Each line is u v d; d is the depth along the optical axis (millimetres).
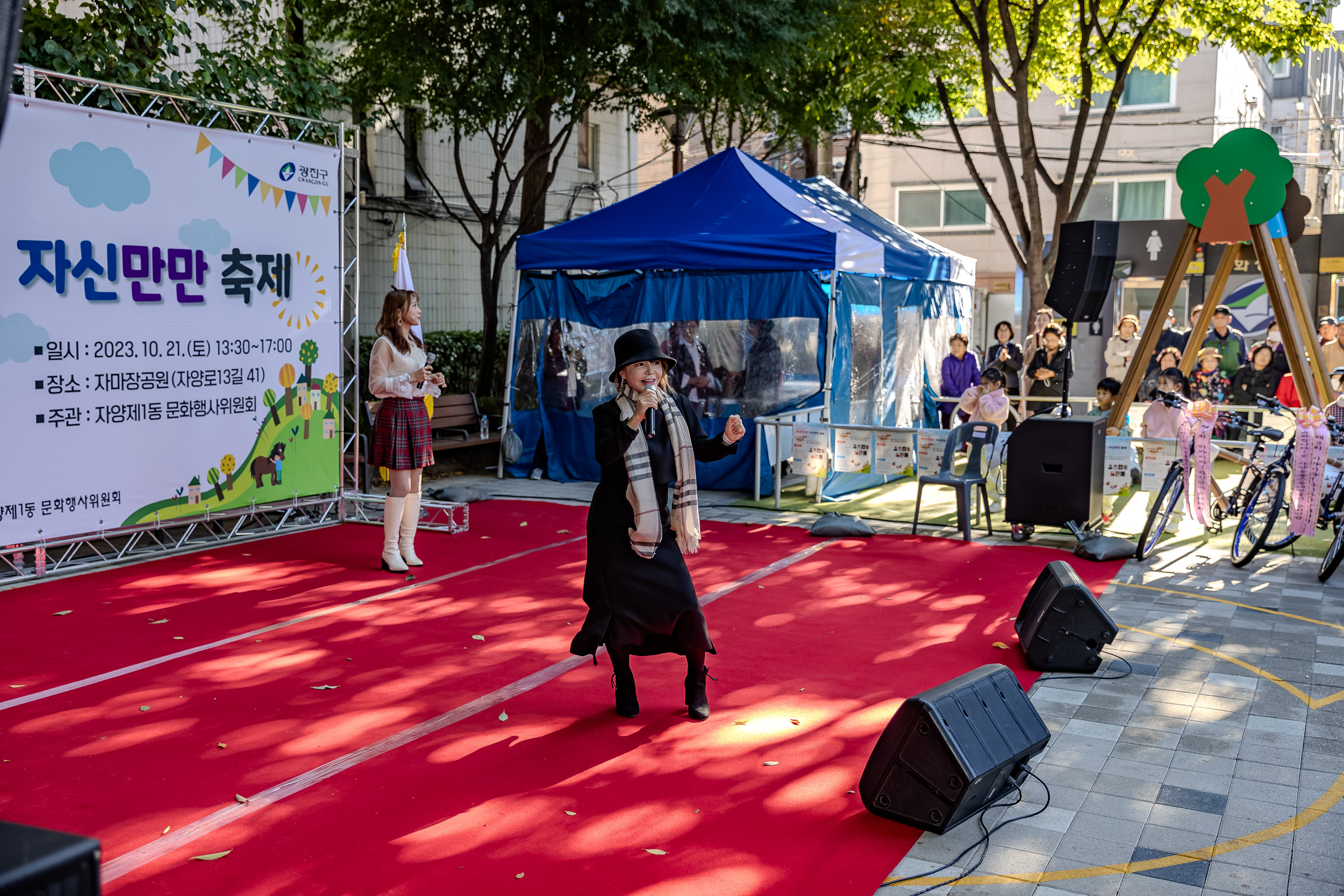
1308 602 6852
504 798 4051
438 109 13219
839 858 3582
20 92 7316
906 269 12164
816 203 12172
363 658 5777
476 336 16547
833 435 9797
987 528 9211
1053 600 5496
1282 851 3615
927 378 13664
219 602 6898
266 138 8594
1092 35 16641
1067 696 5156
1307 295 21078
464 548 8570
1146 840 3699
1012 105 26719
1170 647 5918
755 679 5430
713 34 12703
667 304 11438
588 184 22109
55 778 4227
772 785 4168
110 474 7676
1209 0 15391
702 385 11344
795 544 8695
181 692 5227
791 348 10859
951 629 6316
